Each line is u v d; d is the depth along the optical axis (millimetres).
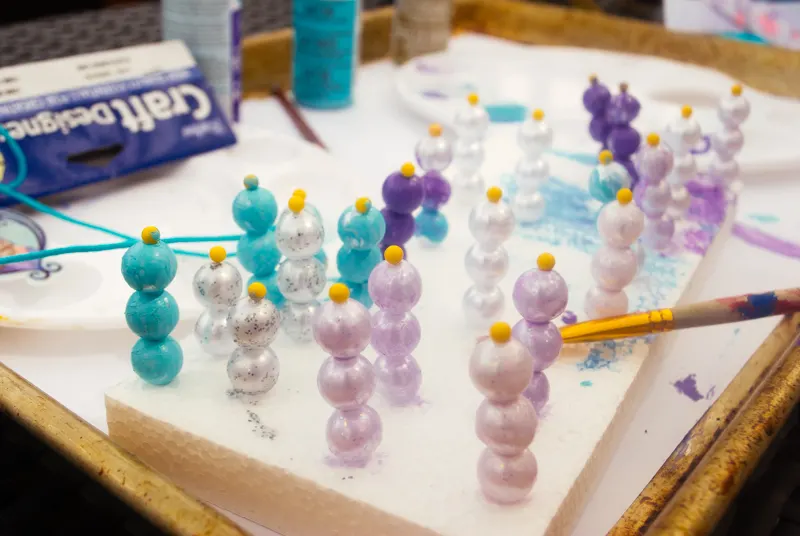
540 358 253
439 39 562
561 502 233
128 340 303
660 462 273
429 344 284
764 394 256
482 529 225
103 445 234
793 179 438
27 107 368
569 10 611
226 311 271
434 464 242
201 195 381
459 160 361
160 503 219
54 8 809
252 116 474
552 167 396
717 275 360
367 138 459
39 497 271
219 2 416
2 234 328
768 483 277
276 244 276
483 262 286
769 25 600
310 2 467
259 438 247
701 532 220
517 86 514
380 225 282
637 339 289
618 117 359
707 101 509
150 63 406
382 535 232
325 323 231
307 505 240
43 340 301
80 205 367
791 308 278
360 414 239
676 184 355
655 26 584
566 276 320
